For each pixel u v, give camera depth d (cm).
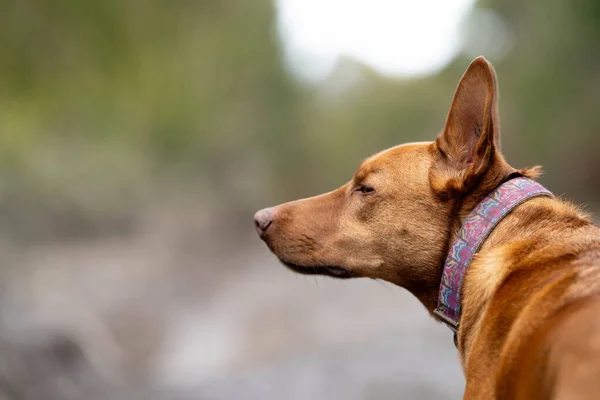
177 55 3228
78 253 2284
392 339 1159
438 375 917
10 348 838
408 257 353
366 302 1568
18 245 2228
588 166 3431
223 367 1123
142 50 2728
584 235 296
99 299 1535
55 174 2642
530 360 247
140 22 2659
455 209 339
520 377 251
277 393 898
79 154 2755
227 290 1848
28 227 2414
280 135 4616
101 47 2367
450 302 324
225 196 3744
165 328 1373
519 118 3775
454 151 342
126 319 1367
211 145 3750
